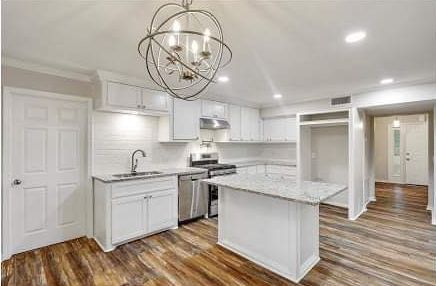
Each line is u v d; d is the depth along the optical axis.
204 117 4.59
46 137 3.09
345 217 4.27
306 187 2.55
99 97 3.26
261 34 2.17
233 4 1.72
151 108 3.69
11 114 2.82
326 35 2.20
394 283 2.31
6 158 2.77
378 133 7.91
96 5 1.75
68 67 3.04
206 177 4.22
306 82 3.73
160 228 3.50
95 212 3.34
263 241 2.67
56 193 3.17
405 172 7.47
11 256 2.81
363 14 1.86
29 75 2.93
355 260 2.74
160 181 3.52
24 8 1.78
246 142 5.72
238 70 3.15
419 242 3.18
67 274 2.47
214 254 2.89
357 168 4.41
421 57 2.70
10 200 2.81
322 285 2.30
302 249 2.51
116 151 3.66
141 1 1.70
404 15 1.87
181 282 2.35
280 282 2.35
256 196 2.74
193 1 1.67
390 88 3.92
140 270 2.55
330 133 5.20
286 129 5.54
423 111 4.94
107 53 2.61
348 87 4.01
